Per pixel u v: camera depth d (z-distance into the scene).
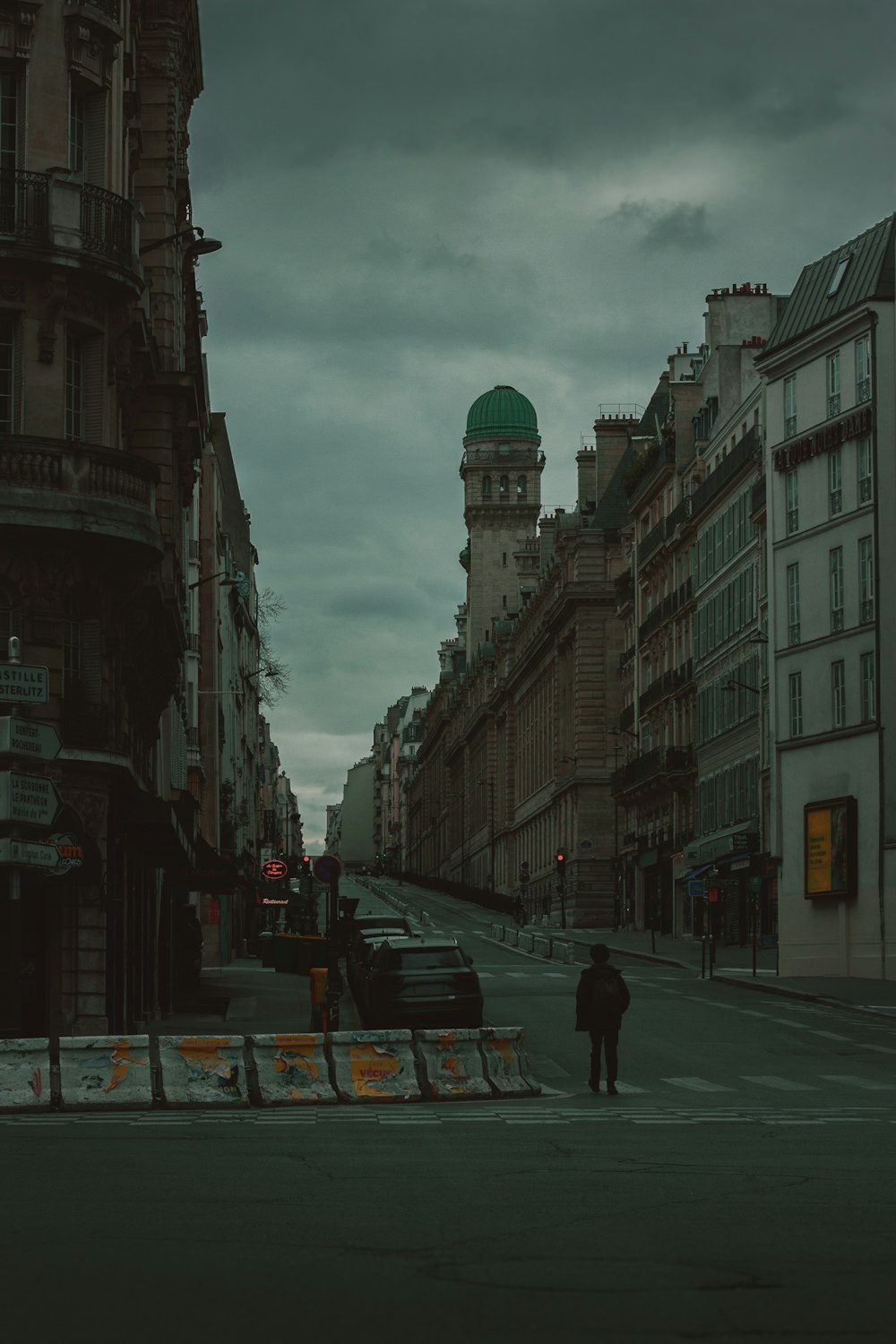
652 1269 10.14
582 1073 32.25
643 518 108.81
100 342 33.81
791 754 65.25
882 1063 34.19
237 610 101.81
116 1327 8.34
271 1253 10.73
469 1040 27.39
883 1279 9.79
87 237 32.94
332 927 36.03
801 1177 15.09
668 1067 33.28
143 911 41.56
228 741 91.12
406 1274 9.95
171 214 42.00
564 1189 14.23
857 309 62.28
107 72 34.06
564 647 128.38
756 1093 28.50
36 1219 12.36
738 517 83.00
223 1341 8.00
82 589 32.91
